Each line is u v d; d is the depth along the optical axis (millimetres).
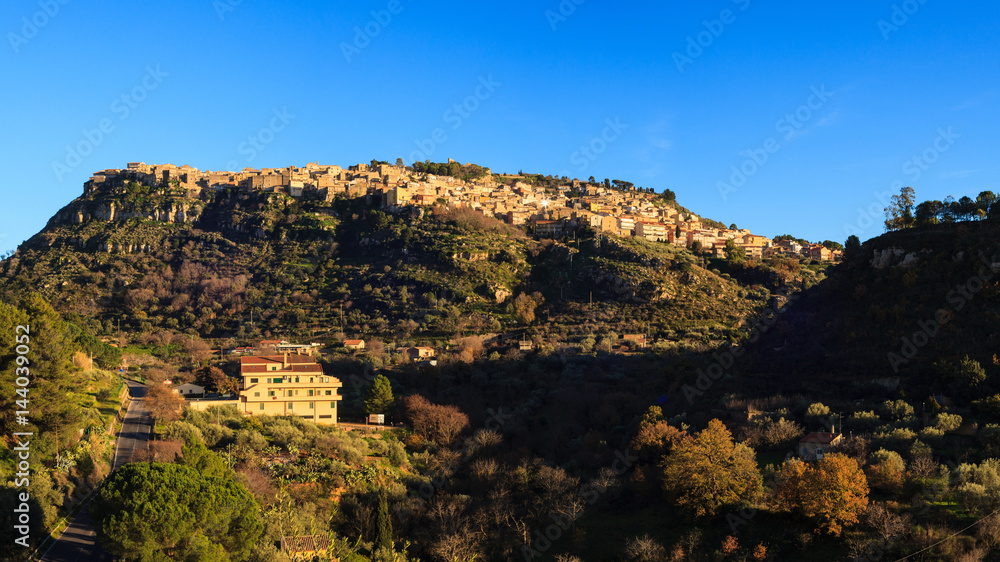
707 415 119312
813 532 80375
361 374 164125
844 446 95250
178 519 57875
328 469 96062
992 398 98875
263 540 68750
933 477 83688
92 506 60781
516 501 98938
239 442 100625
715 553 79875
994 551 71500
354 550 77812
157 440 97125
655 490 96812
